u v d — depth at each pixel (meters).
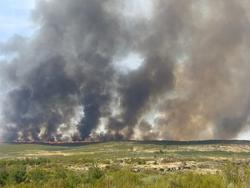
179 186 18.23
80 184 23.91
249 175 17.95
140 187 18.98
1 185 32.50
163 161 73.31
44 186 24.28
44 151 194.00
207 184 17.61
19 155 159.50
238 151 149.62
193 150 151.00
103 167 58.59
